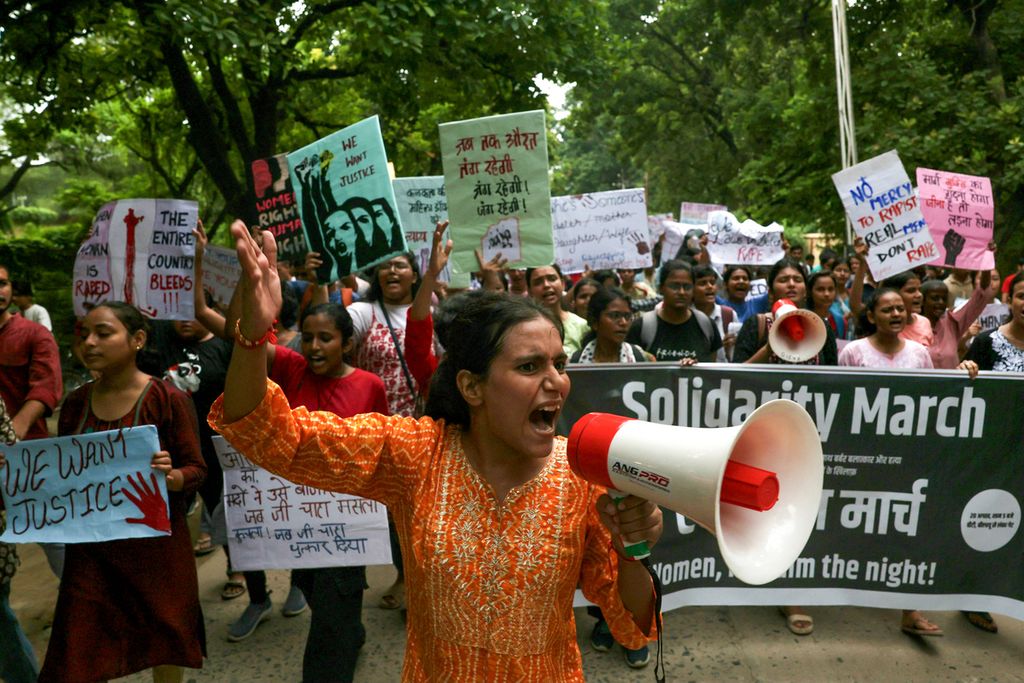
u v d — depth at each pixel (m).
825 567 3.75
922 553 3.71
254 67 9.56
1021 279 4.12
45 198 28.36
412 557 1.53
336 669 3.15
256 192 4.36
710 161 27.89
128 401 2.86
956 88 14.81
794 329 3.86
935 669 3.52
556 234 7.16
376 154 3.95
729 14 20.11
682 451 1.25
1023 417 3.65
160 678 3.00
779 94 20.23
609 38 13.81
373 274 4.13
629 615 1.60
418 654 1.57
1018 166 12.26
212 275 4.85
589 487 1.54
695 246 9.18
